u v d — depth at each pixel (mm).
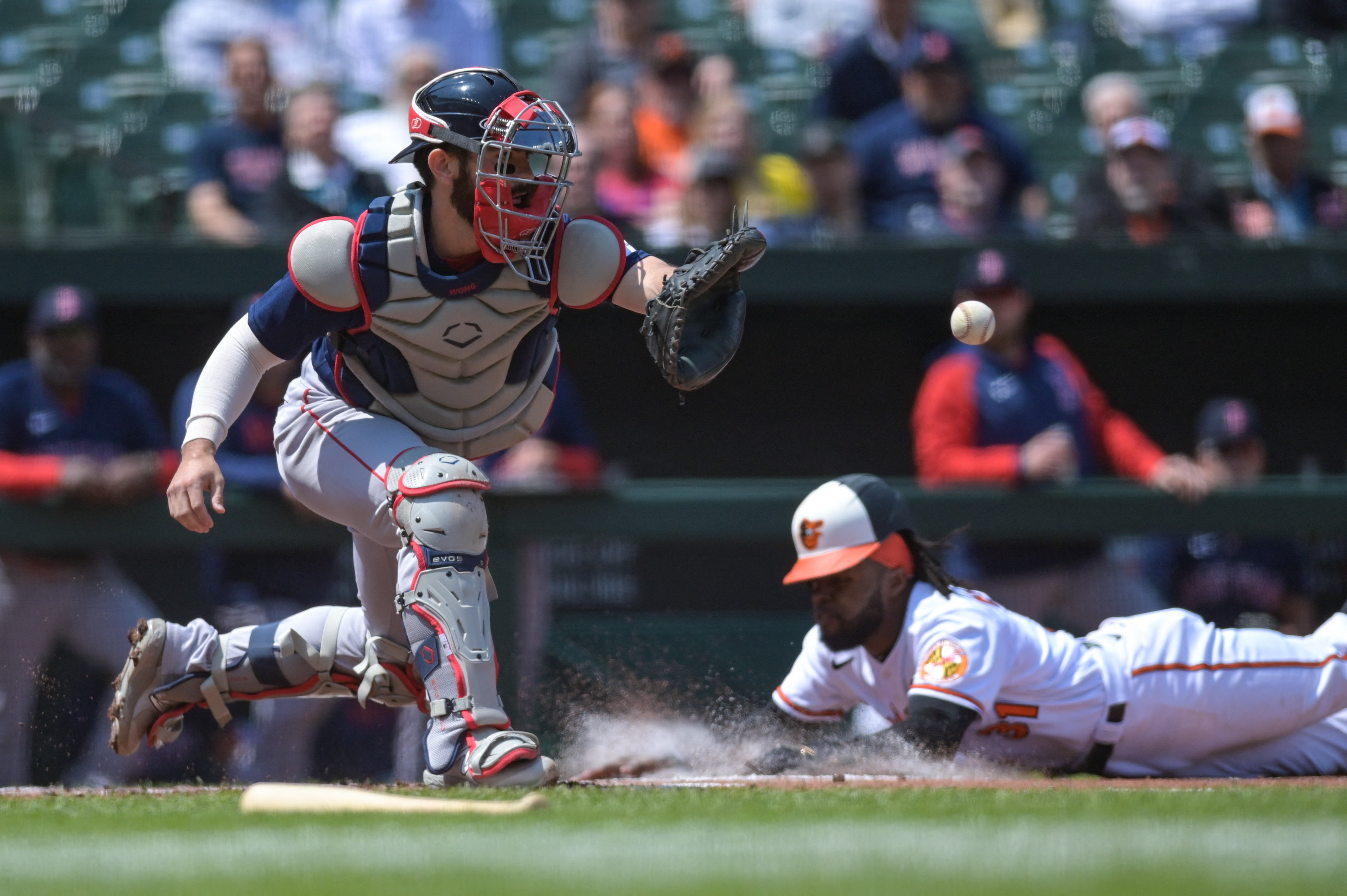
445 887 5875
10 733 18859
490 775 10953
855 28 33250
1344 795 9812
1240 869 6195
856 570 13688
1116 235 25203
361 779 18922
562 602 19500
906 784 11578
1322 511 20750
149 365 24219
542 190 10734
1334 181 31547
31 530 19156
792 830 7777
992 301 21109
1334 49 33844
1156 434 26172
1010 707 13586
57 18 31812
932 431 21234
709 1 33250
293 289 11047
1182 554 20688
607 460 25672
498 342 11312
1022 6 34781
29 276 22922
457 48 30156
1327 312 26062
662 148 26172
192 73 30453
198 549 19422
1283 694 14219
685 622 19031
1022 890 5660
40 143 24469
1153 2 35031
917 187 25281
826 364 25812
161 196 25688
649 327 10383
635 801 9625
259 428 19734
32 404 20406
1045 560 20531
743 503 19797
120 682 12633
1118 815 8469
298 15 32000
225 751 19109
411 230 10844
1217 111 32281
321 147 24562
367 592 12172
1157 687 13945
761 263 23953
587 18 32406
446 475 11109
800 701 14906
